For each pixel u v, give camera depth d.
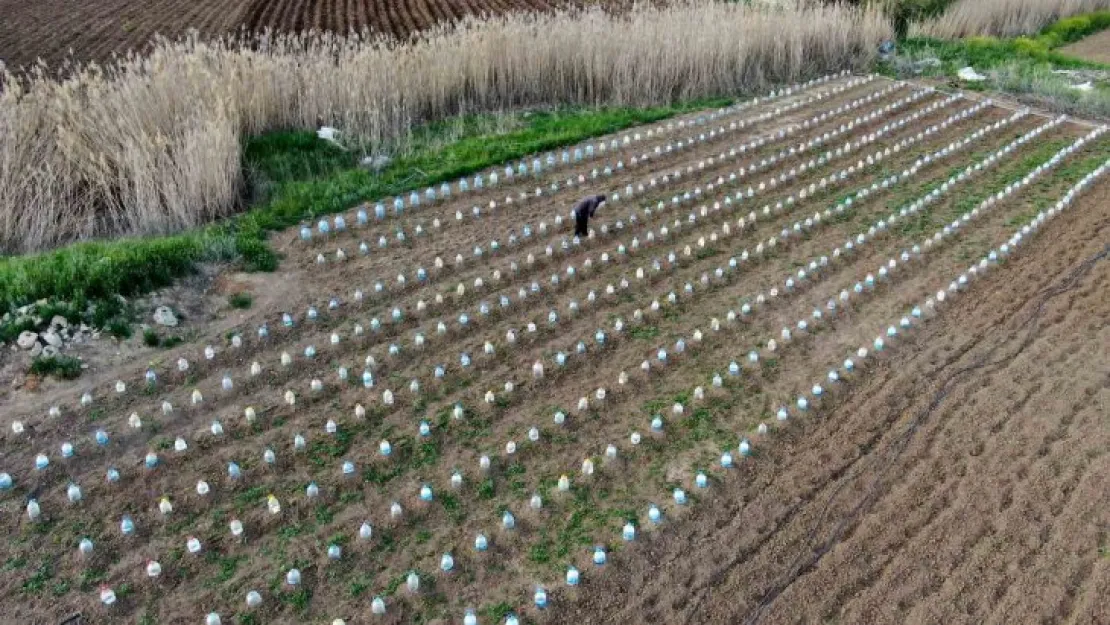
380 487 6.31
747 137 13.31
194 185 10.03
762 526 5.98
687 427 6.96
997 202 11.10
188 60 11.93
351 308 8.48
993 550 5.76
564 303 8.70
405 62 13.84
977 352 7.93
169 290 8.39
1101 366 7.69
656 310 8.57
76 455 6.45
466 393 7.32
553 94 14.90
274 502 5.98
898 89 15.95
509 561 5.71
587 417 7.06
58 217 9.84
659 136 13.16
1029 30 22.17
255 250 9.25
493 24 15.41
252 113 12.23
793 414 7.11
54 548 5.70
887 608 5.33
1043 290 8.98
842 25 17.36
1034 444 6.71
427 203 10.77
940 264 9.54
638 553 5.75
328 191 10.75
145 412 6.93
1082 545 5.79
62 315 7.67
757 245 9.97
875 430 6.92
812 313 8.58
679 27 15.76
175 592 5.43
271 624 5.23
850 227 10.45
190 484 6.26
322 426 6.89
